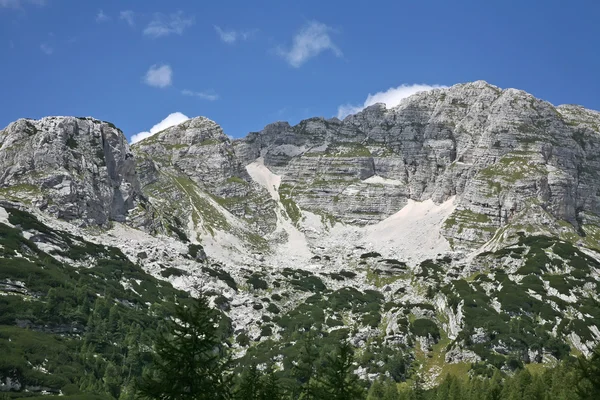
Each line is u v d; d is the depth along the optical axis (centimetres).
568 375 14388
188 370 6266
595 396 7006
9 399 13400
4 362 14275
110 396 14888
